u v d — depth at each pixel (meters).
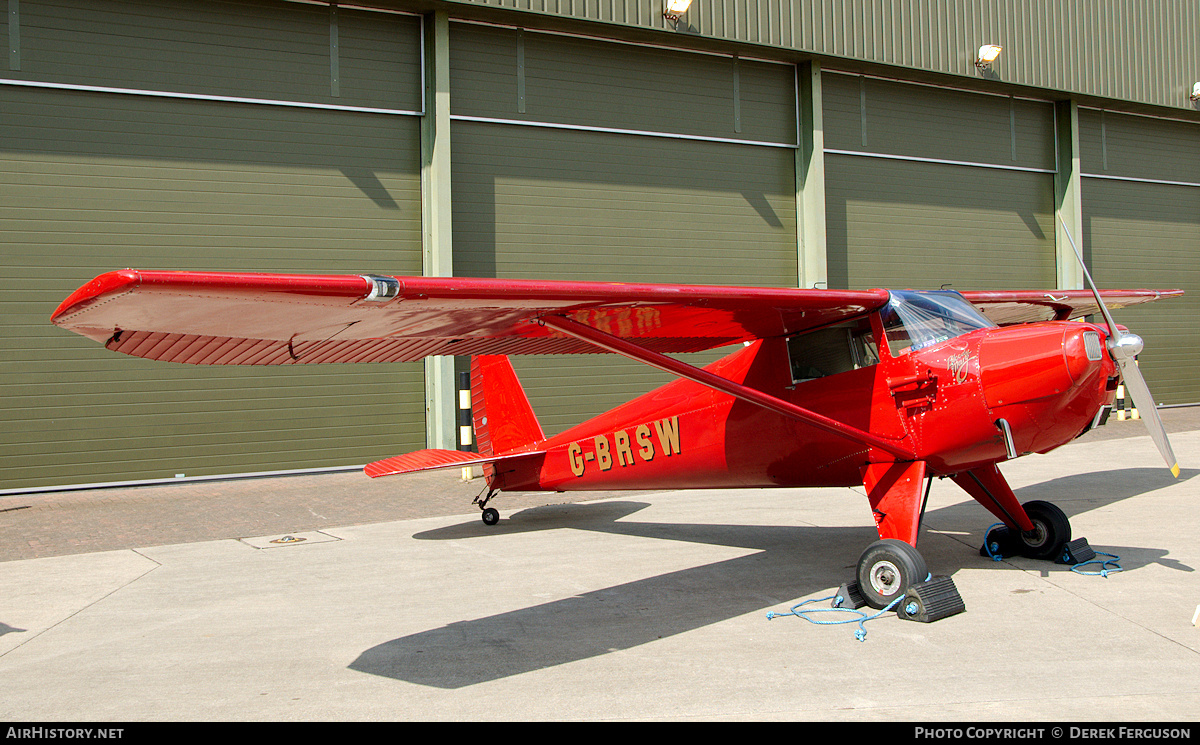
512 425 6.91
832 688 3.19
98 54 9.06
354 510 7.82
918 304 4.77
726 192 12.14
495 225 10.81
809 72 12.38
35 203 8.85
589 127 11.24
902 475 4.62
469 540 6.39
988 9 13.44
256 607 4.62
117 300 2.71
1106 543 5.58
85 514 7.68
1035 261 14.64
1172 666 3.32
